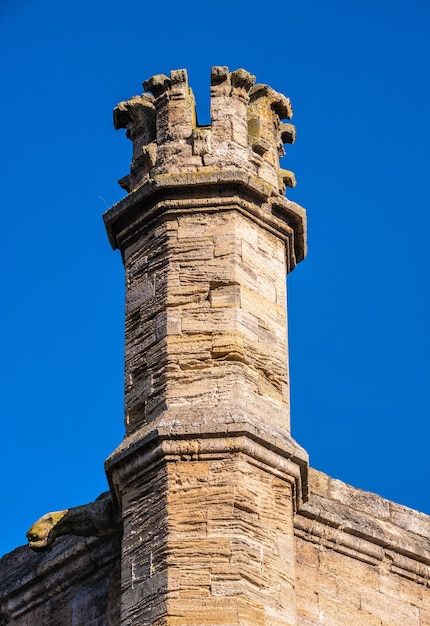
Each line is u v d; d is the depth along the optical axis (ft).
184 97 134.21
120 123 137.59
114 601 131.64
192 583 114.73
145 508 119.24
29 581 139.64
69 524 127.24
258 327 126.72
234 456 118.93
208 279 127.03
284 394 126.11
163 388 123.54
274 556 117.70
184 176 129.59
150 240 130.41
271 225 131.75
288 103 137.08
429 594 138.41
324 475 138.10
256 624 113.91
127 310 129.39
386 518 140.26
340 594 131.85
